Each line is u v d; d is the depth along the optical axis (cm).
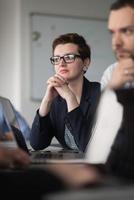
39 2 424
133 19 103
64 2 434
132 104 90
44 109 200
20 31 418
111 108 108
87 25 444
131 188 59
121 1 105
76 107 183
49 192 83
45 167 96
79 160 119
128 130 90
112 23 106
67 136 195
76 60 199
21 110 418
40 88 425
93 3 445
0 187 87
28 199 87
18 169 97
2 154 99
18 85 420
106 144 105
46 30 427
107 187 62
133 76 103
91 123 175
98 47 447
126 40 104
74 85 198
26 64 421
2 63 427
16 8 421
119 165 90
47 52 427
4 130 128
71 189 68
